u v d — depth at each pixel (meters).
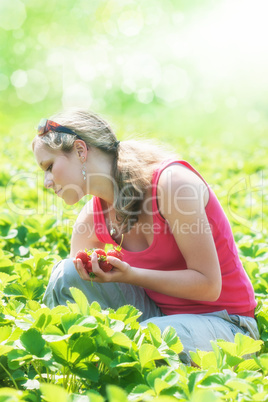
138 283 2.35
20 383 2.02
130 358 1.83
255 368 1.99
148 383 1.73
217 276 2.37
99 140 2.44
